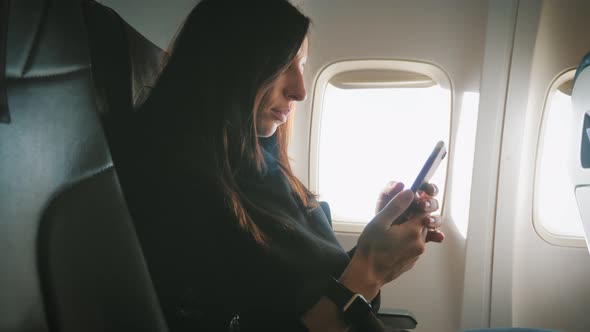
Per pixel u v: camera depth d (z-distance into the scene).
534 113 2.01
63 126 0.50
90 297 0.52
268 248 0.75
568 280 2.12
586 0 1.88
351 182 2.18
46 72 0.49
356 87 2.11
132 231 0.58
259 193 0.82
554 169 2.05
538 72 1.97
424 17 2.02
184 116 0.76
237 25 0.76
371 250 0.76
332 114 2.15
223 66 0.76
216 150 0.76
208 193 0.73
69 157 0.51
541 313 2.16
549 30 1.93
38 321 0.47
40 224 0.47
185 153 0.75
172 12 2.09
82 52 0.54
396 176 2.14
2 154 0.43
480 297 2.15
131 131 0.78
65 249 0.50
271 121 0.86
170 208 0.73
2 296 0.43
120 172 0.75
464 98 2.06
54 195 0.49
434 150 0.92
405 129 2.12
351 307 0.72
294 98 0.85
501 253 2.11
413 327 1.32
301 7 2.06
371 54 2.06
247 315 0.74
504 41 1.95
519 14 1.93
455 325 2.23
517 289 2.16
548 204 2.08
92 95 0.55
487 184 2.06
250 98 0.78
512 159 2.03
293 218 0.84
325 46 2.08
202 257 0.73
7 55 0.45
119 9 2.10
